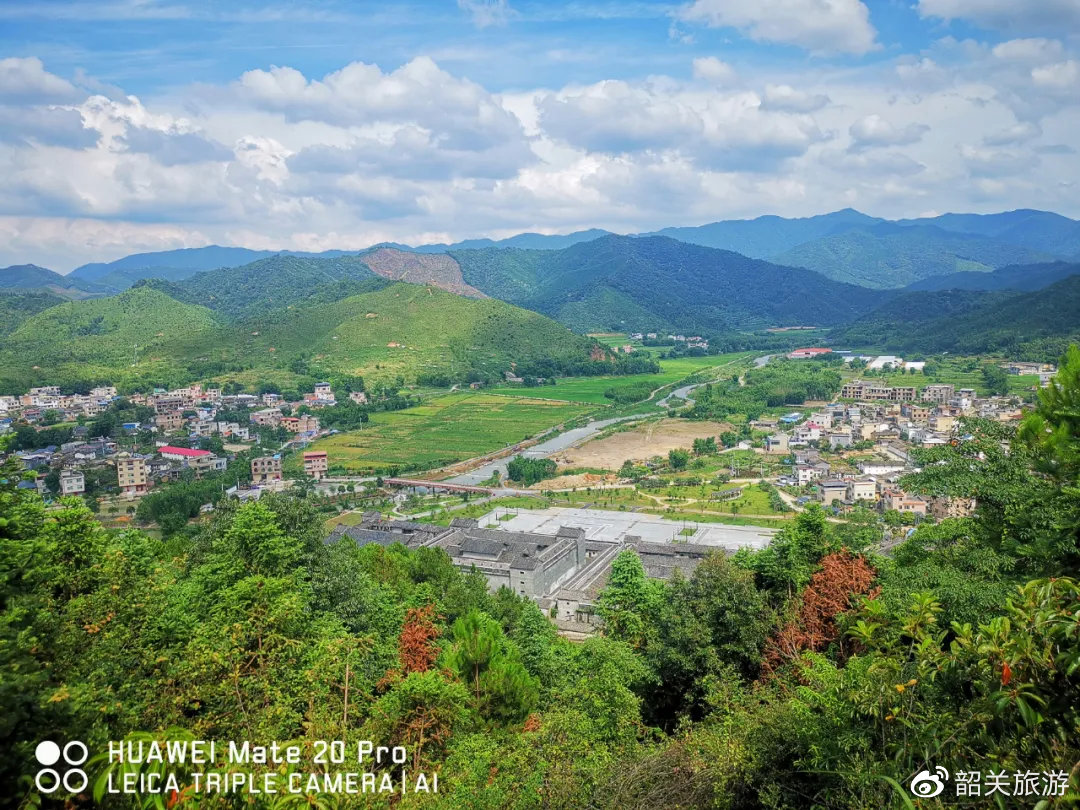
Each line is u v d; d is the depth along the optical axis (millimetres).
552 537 120750
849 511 148125
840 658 36781
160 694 23953
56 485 168750
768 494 168875
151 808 15102
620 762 24266
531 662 55656
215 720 22938
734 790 22062
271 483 187125
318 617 44688
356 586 50969
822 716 20312
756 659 38812
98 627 27047
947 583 29469
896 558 37031
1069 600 14555
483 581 83438
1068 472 21703
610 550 121500
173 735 16672
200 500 152625
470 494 183000
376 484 193750
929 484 33156
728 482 182000
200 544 56562
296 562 49500
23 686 16359
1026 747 14117
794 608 40844
